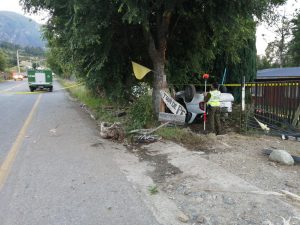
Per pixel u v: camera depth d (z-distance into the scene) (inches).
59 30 373.1
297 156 244.5
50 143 311.6
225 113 390.3
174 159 251.0
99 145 300.4
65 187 196.4
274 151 244.7
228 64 513.0
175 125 351.6
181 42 442.9
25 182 205.0
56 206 170.4
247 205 167.3
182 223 152.9
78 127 396.2
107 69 425.1
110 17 333.4
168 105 345.4
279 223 148.4
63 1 319.6
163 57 375.6
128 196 183.3
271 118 381.4
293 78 671.8
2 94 1054.4
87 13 306.7
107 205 171.8
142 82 460.8
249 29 408.5
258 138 329.4
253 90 404.2
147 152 274.7
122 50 427.8
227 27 349.7
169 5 319.6
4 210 166.1
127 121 372.8
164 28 364.8
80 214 161.5
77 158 258.4
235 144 297.3
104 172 224.4
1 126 412.2
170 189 193.5
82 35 315.0
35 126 410.3
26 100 812.0
